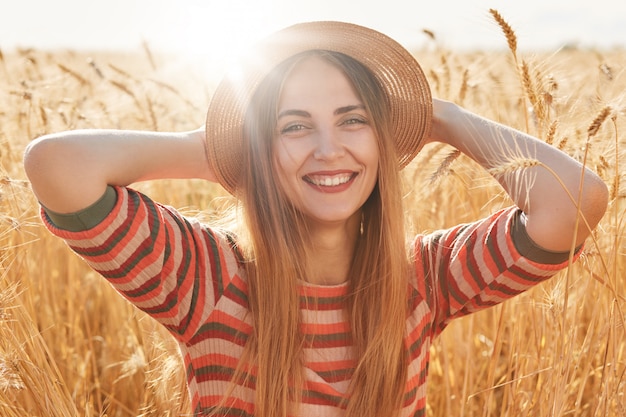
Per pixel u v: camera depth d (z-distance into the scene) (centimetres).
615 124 213
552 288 247
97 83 419
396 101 192
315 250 182
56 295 366
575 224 167
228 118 180
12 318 228
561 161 174
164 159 168
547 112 232
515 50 231
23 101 364
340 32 175
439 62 370
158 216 158
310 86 171
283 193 175
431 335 190
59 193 144
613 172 233
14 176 334
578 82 343
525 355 258
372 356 173
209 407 170
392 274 178
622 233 236
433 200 326
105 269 153
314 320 175
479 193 327
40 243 348
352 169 173
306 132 172
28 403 238
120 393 342
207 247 169
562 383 218
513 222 176
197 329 166
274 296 170
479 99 383
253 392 170
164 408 253
